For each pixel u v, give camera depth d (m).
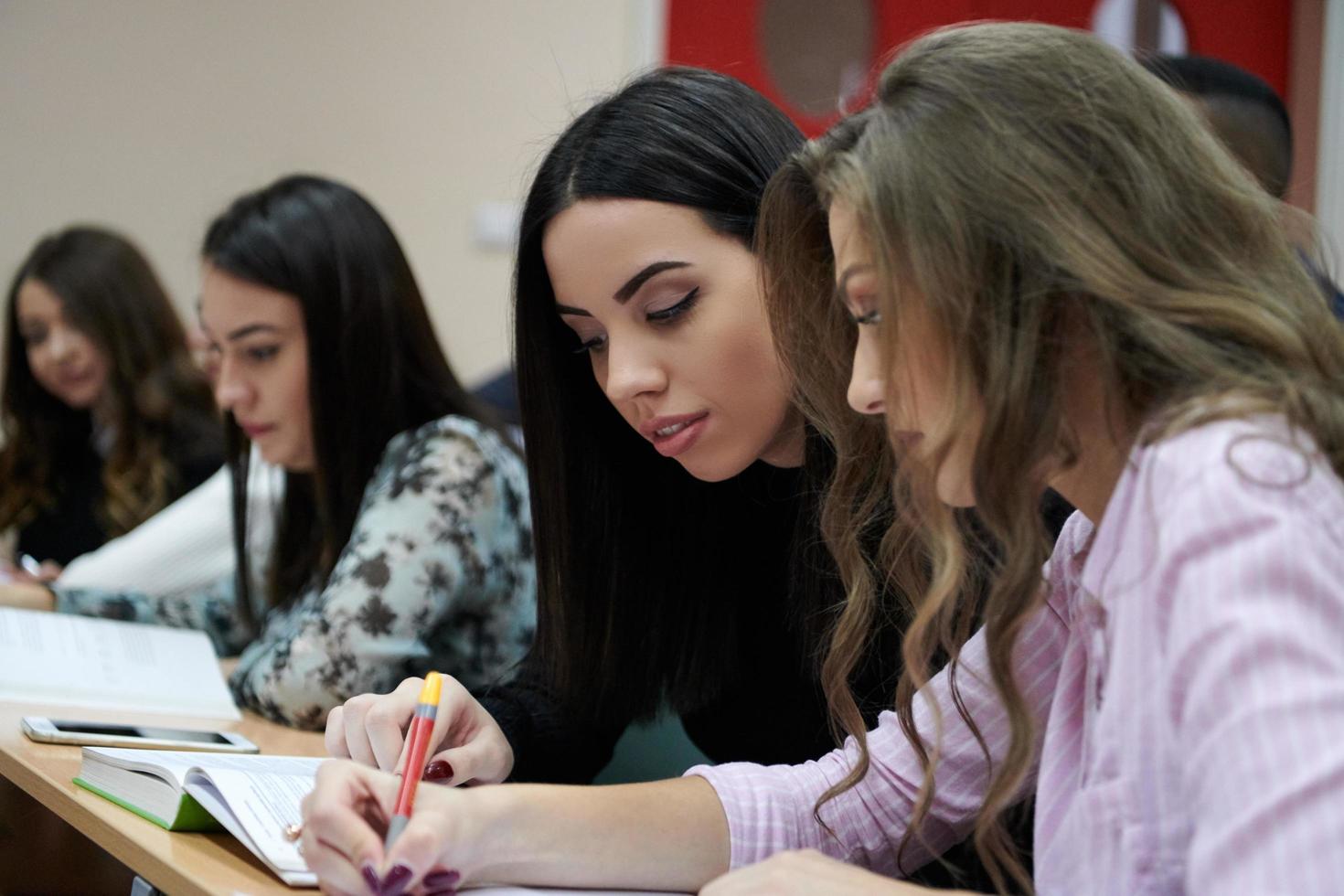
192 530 2.45
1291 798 0.65
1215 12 3.18
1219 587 0.71
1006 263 0.84
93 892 1.63
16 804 1.63
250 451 2.18
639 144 1.24
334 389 1.92
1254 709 0.68
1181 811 0.77
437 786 0.98
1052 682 1.04
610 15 3.79
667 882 1.04
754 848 1.07
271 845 0.99
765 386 1.26
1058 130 0.85
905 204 0.86
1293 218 1.00
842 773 1.14
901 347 0.87
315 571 2.08
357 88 3.91
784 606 1.42
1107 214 0.83
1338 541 0.72
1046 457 0.85
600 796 1.04
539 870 0.99
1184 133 0.87
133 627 2.01
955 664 1.07
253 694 1.76
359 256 1.93
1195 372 0.80
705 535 1.43
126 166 3.88
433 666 1.88
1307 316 0.84
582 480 1.42
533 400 1.41
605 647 1.43
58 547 3.06
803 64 3.58
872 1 3.51
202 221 3.90
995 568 1.04
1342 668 0.68
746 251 1.24
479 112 3.88
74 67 3.86
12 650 1.78
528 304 1.37
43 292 2.94
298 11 3.91
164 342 3.00
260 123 3.91
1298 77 3.11
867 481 1.16
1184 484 0.76
